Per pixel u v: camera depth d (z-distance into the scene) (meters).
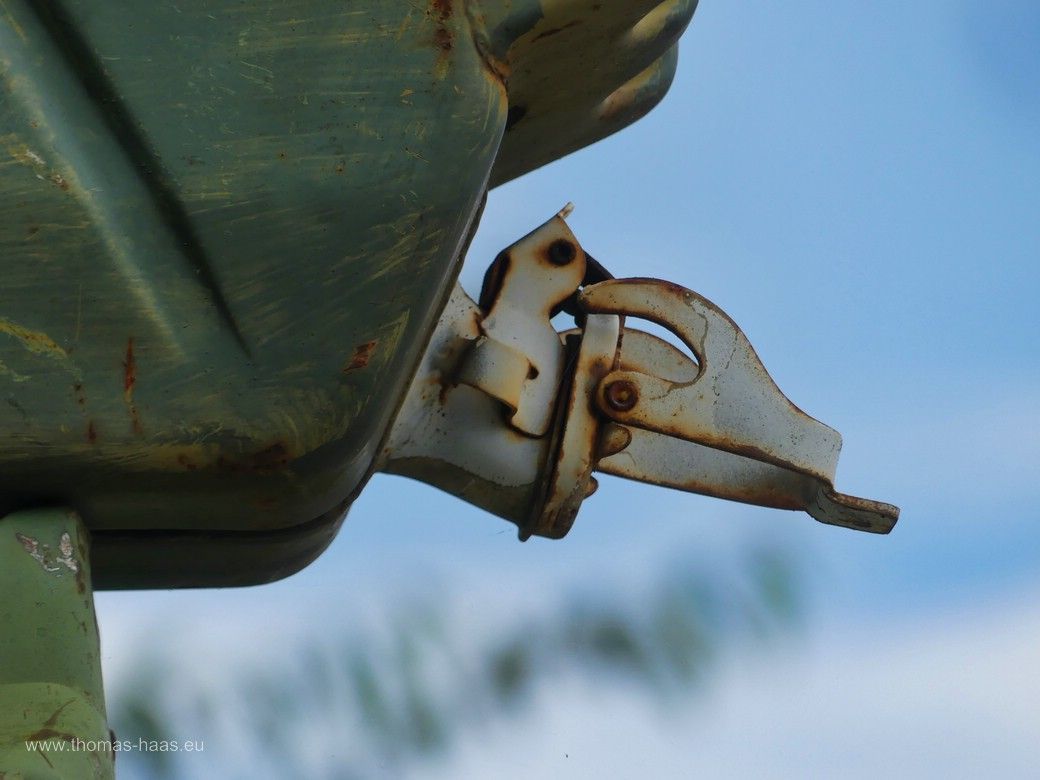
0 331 0.71
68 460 0.72
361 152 0.73
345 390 0.73
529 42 0.76
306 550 0.78
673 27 0.80
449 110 0.73
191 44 0.72
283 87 0.72
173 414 0.72
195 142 0.72
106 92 0.71
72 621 0.71
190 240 0.72
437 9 0.73
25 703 0.69
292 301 0.72
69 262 0.71
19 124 0.71
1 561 0.71
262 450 0.73
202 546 0.76
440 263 0.73
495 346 0.85
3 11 0.71
